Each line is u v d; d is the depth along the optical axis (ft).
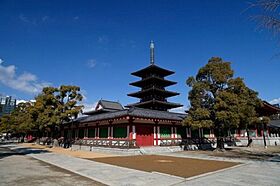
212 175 37.65
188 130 115.75
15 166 50.01
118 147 86.02
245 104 78.74
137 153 82.07
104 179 34.65
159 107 124.88
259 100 95.71
